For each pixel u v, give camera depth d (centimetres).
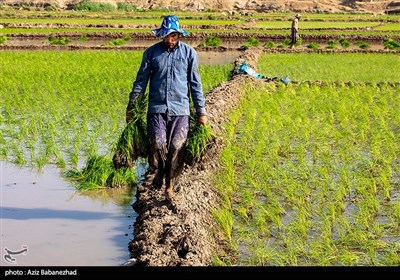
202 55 3400
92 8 8712
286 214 860
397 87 1997
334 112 1577
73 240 768
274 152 1134
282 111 1551
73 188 984
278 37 4438
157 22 5822
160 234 738
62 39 3831
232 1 10044
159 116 790
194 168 983
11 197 933
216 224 807
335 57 3091
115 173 993
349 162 1108
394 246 745
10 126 1366
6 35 4397
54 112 1480
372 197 895
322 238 765
